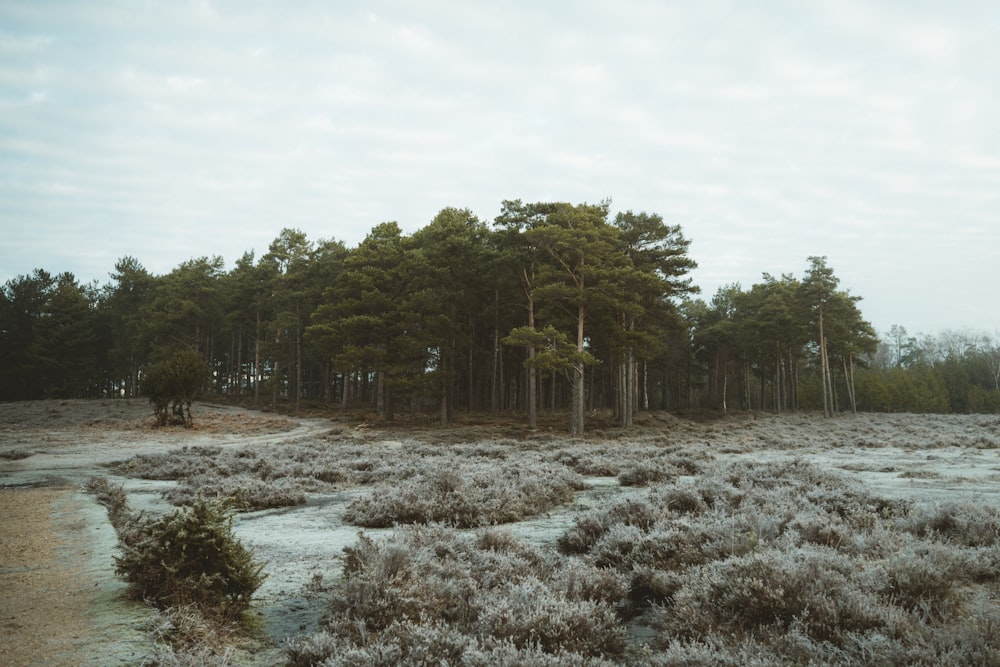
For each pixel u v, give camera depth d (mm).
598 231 41625
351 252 63219
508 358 61062
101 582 6258
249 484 13930
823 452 27109
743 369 83125
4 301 81625
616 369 54031
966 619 4887
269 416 54500
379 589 5555
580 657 4379
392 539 7008
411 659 4340
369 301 48594
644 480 16031
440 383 46188
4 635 4793
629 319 47688
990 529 7930
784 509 9281
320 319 53031
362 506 11125
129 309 85875
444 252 48188
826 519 8484
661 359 74000
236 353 89062
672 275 49625
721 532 7730
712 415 68188
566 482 14945
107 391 93562
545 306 46906
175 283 76000
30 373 78938
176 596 5434
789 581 5199
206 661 4324
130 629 4887
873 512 10070
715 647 4609
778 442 32469
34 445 29938
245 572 5832
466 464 18828
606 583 6410
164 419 41719
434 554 6965
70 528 9203
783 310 66500
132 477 17578
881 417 66500
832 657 4242
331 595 5836
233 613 5535
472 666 4230
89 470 19281
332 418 51500
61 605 5523
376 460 20297
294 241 68562
